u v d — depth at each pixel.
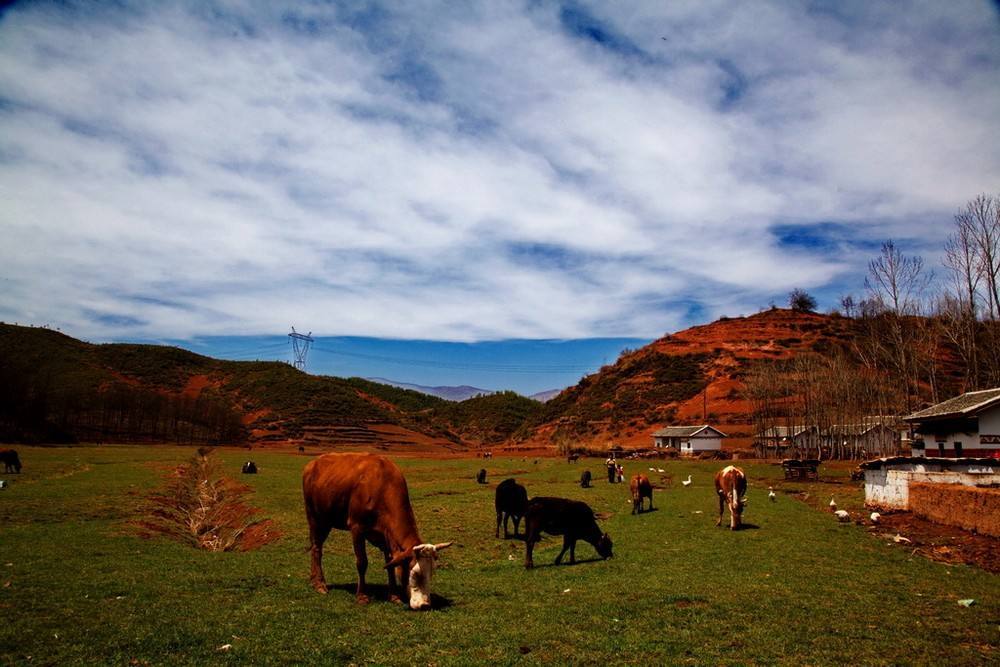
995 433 34.12
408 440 147.00
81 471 45.75
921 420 38.41
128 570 14.09
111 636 8.97
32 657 8.09
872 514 24.22
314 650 8.51
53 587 12.00
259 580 13.12
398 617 10.22
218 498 36.91
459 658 8.31
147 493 32.47
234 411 146.75
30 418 97.50
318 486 12.09
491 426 198.38
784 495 36.94
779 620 10.27
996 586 13.34
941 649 9.04
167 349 197.25
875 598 11.97
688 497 34.09
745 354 143.50
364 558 11.45
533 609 10.91
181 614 10.22
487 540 21.12
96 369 162.25
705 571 14.67
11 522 21.88
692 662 8.34
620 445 111.00
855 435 73.12
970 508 20.66
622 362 167.50
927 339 63.72
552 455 99.50
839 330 151.12
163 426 118.12
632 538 20.42
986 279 51.06
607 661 8.34
